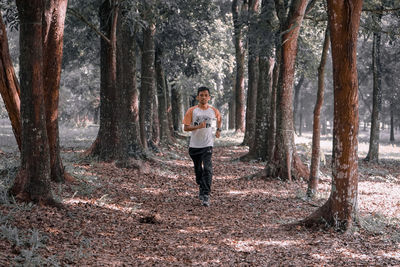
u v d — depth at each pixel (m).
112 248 4.73
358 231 5.76
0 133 25.12
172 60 20.89
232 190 9.58
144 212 6.75
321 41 20.34
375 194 9.58
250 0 18.20
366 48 27.91
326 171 13.30
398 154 23.08
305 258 4.62
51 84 7.43
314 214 6.12
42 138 6.03
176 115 29.97
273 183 10.73
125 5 11.25
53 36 7.18
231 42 28.14
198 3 16.88
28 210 5.66
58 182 7.72
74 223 5.46
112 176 9.77
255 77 20.50
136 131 13.13
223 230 5.86
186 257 4.59
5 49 6.60
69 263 4.02
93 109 43.59
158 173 11.23
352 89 5.62
